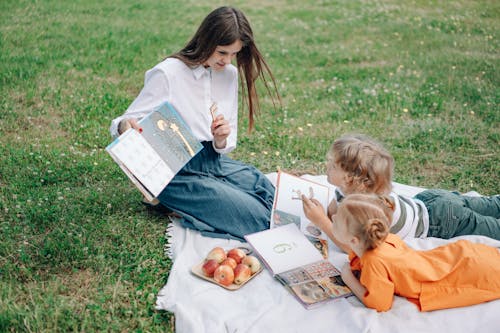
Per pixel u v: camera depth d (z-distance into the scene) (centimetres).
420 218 355
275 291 319
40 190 431
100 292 321
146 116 352
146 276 335
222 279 319
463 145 543
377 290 292
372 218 295
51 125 555
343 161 348
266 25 1033
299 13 1135
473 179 483
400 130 577
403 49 882
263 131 568
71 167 468
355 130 578
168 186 380
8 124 549
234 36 358
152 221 396
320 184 409
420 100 653
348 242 305
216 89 400
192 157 364
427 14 1110
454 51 865
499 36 948
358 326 286
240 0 1260
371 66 801
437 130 572
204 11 1121
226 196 374
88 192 431
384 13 1122
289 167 499
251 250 358
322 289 317
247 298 313
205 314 298
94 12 1036
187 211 382
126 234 378
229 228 375
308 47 898
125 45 839
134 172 331
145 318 304
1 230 375
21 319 294
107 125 565
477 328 287
